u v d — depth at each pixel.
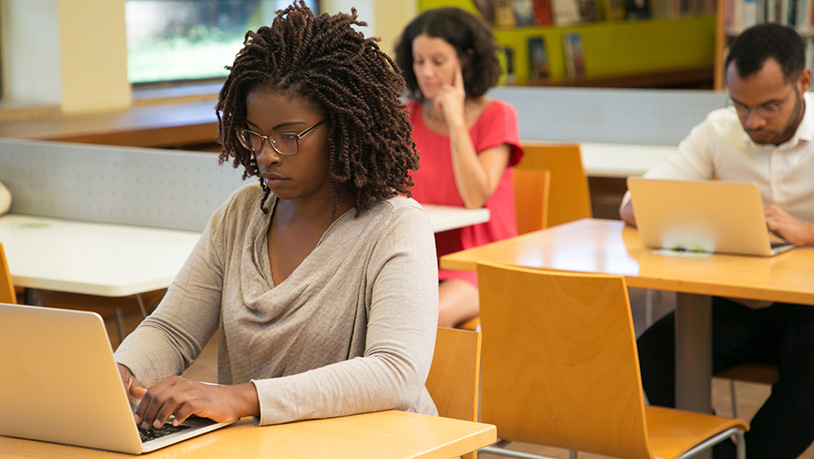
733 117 2.97
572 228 3.11
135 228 3.18
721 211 2.58
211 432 1.38
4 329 1.32
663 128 5.26
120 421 1.30
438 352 1.75
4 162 3.47
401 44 3.41
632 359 1.99
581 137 5.49
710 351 2.56
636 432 2.02
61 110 4.96
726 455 2.46
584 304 2.01
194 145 4.80
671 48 8.77
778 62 2.62
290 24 1.56
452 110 3.26
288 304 1.58
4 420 1.40
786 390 2.45
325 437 1.36
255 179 3.00
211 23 6.09
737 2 6.18
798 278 2.32
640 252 2.69
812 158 2.79
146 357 1.64
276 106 1.53
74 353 1.29
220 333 1.71
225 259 1.71
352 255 1.59
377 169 1.60
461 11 3.37
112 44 5.18
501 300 2.12
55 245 2.86
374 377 1.46
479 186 3.24
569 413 2.10
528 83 6.89
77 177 3.33
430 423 1.42
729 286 2.27
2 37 5.12
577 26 7.79
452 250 3.29
